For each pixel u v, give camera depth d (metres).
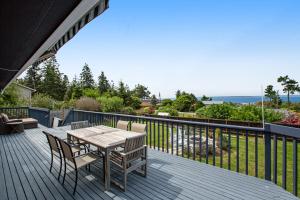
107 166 2.86
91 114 7.52
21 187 2.95
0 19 1.64
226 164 5.25
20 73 3.93
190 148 5.99
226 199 2.58
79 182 3.12
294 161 2.60
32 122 8.13
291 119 10.08
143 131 3.81
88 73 48.78
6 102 16.02
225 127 3.51
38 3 1.39
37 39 2.09
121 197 2.65
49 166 3.81
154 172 3.49
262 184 2.99
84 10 1.52
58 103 19.20
